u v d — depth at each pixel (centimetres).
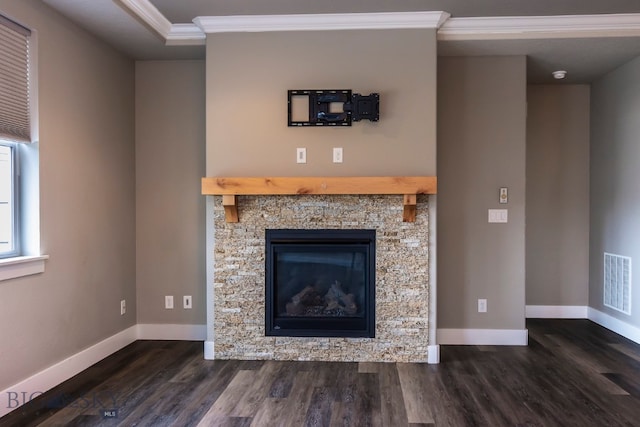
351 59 326
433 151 322
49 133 277
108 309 342
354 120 324
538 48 348
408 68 323
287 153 329
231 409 250
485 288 370
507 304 369
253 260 331
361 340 327
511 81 367
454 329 371
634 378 296
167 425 231
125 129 368
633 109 375
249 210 330
